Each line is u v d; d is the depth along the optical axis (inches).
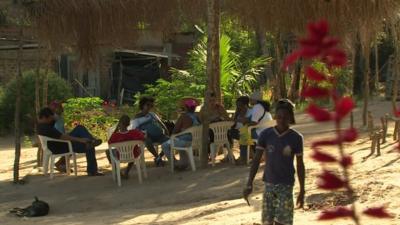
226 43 760.3
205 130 450.3
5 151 719.7
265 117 451.8
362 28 461.7
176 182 413.4
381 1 443.8
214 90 547.2
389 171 373.7
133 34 556.1
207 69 459.8
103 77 1188.5
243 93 847.7
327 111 77.7
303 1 432.8
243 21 510.0
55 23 502.0
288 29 464.1
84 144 460.4
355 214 83.1
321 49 73.3
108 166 508.7
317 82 79.7
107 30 537.6
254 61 883.4
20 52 471.5
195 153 513.3
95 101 828.0
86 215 342.6
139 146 428.8
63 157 478.3
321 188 79.8
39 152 522.9
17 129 454.3
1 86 1052.5
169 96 754.8
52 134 452.4
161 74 1235.2
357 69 1170.0
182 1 546.3
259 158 226.5
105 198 385.1
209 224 280.5
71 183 434.0
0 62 1105.4
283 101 224.1
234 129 464.8
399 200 292.0
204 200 364.2
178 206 353.4
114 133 424.5
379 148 436.5
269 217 222.5
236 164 459.2
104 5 494.0
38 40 517.0
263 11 461.7
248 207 318.0
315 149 79.2
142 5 530.0
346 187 78.7
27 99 924.6
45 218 340.8
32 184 437.4
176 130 452.4
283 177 218.4
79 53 560.4
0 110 932.0
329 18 429.7
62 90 970.7
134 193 392.2
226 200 356.2
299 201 227.3
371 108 906.7
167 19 557.6
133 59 1203.9
